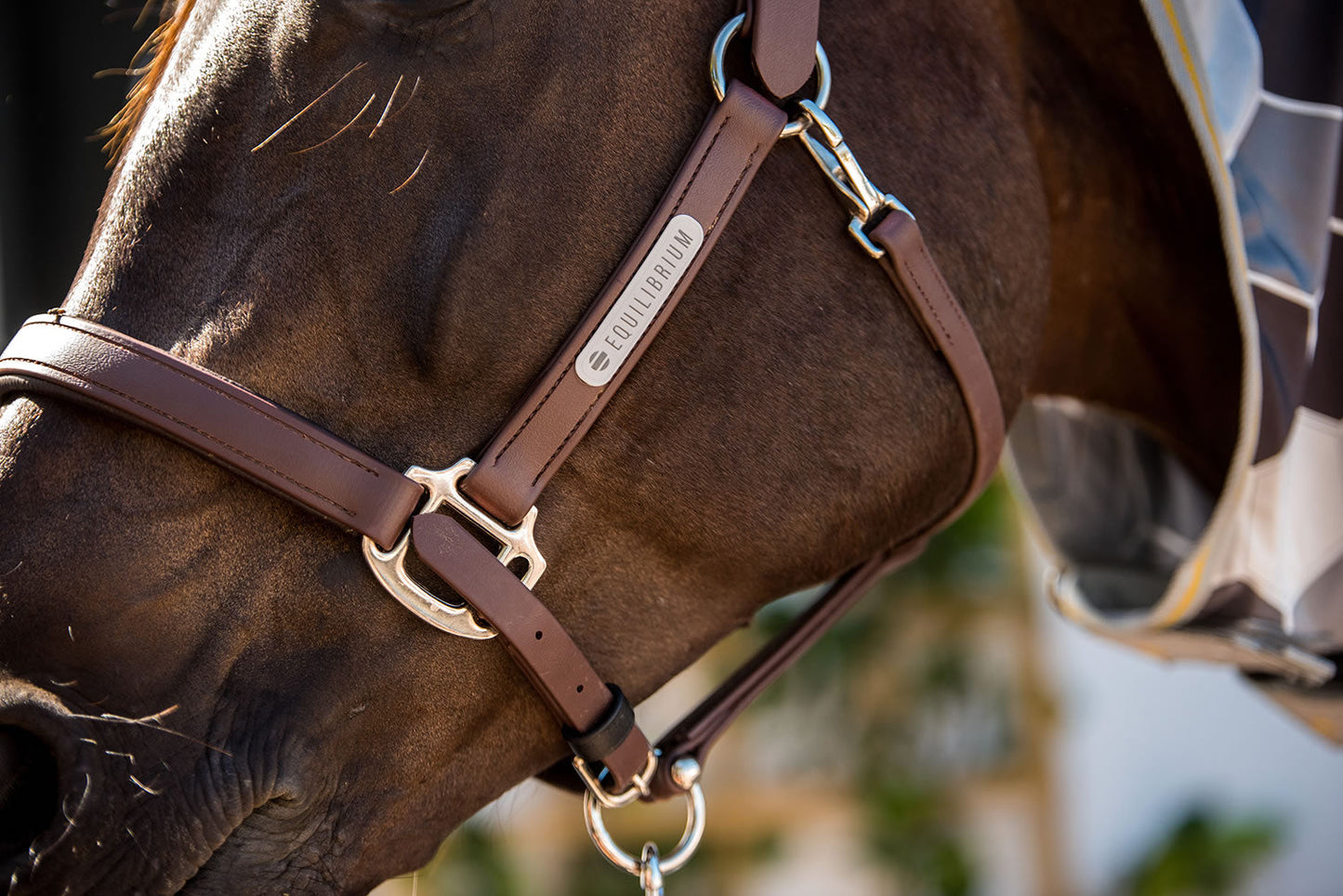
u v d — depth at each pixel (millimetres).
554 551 1038
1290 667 1361
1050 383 1508
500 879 2936
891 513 1165
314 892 1000
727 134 1033
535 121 1003
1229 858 3752
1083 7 1248
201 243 968
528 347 1002
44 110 2393
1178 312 1415
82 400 920
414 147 983
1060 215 1369
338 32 978
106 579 921
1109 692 4746
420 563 1002
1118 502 1658
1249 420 1215
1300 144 1284
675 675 1140
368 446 980
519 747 1100
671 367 1051
